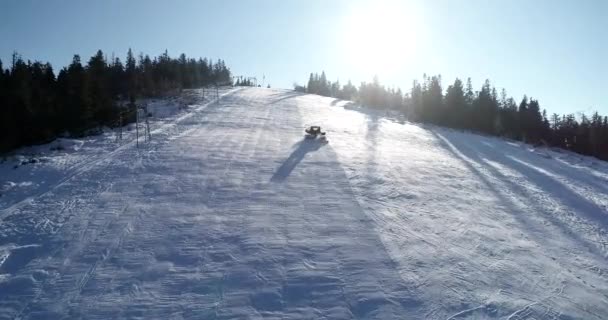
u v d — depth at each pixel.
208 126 26.83
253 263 10.61
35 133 23.34
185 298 9.15
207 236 11.94
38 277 9.80
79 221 12.70
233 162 19.05
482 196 18.33
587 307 10.14
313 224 13.06
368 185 17.30
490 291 10.24
